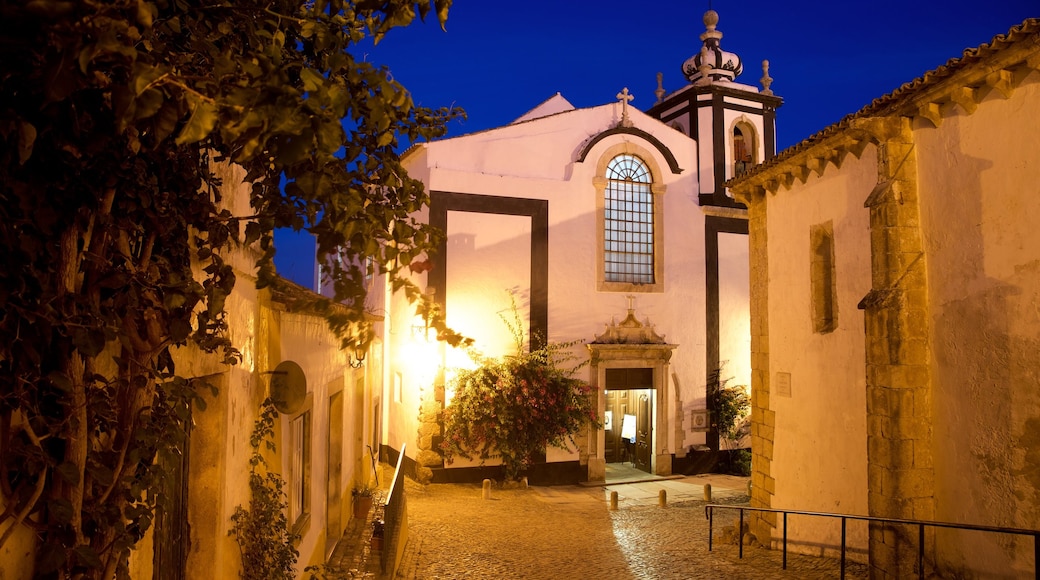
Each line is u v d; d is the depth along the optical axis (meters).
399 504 10.15
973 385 7.75
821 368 10.30
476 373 17.81
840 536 9.77
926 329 8.40
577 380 18.83
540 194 19.09
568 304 19.22
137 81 1.84
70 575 2.65
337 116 2.13
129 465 2.94
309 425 7.92
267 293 6.21
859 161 9.52
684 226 20.81
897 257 8.48
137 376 3.00
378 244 3.16
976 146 7.75
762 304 11.90
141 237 3.20
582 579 9.93
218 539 4.81
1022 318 7.20
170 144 3.12
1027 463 7.09
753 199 12.25
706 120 21.45
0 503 2.35
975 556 7.62
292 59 3.35
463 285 18.14
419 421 18.00
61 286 2.50
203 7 2.83
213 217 3.93
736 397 20.92
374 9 2.64
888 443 8.34
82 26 1.80
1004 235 7.41
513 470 17.91
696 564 10.51
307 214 3.29
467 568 10.52
